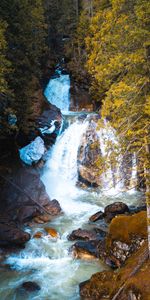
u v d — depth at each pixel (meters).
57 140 25.41
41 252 14.71
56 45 39.69
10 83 19.92
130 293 10.36
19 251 14.66
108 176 21.27
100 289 11.31
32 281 12.85
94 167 23.12
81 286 12.02
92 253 14.23
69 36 38.50
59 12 39.03
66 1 39.22
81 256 14.30
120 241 13.21
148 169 10.77
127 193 21.58
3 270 13.51
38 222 17.61
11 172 20.77
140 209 18.31
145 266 11.30
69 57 37.34
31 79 23.17
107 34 11.62
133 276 11.02
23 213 17.80
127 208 17.80
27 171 21.31
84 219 18.03
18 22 20.17
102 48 11.89
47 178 23.44
